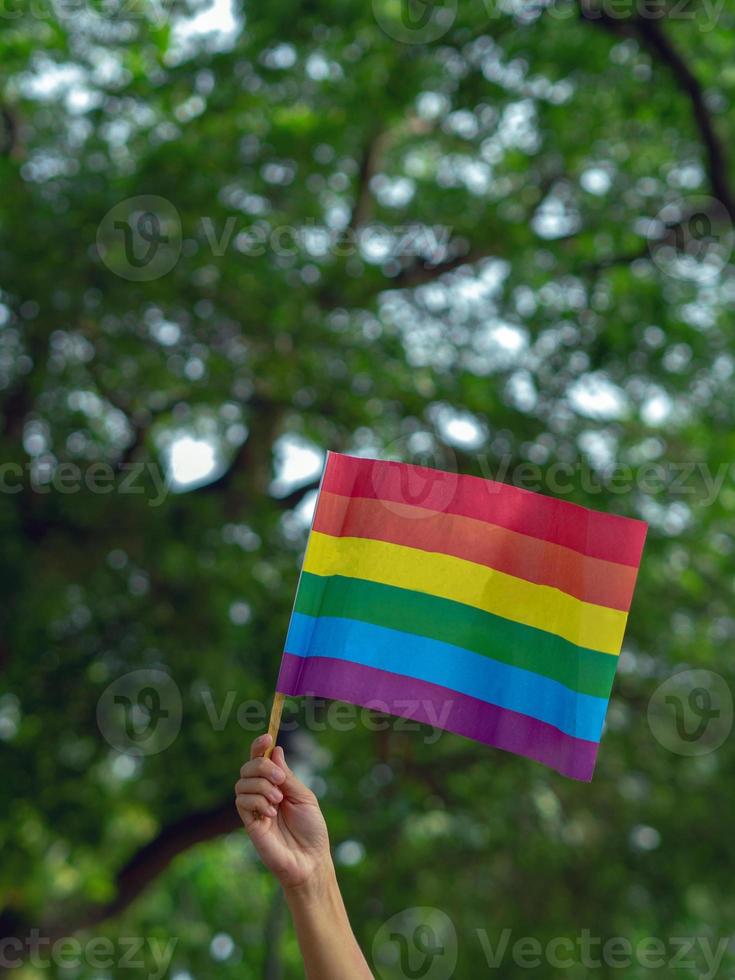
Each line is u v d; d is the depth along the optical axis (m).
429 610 2.77
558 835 9.41
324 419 9.42
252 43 9.77
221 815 8.98
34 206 8.46
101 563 8.44
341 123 9.85
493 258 10.43
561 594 2.72
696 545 10.02
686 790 9.36
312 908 2.42
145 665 8.41
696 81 9.38
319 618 2.77
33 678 8.53
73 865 9.09
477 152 10.80
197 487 9.77
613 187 10.59
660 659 9.62
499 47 9.79
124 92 9.77
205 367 8.69
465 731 2.72
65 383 8.73
